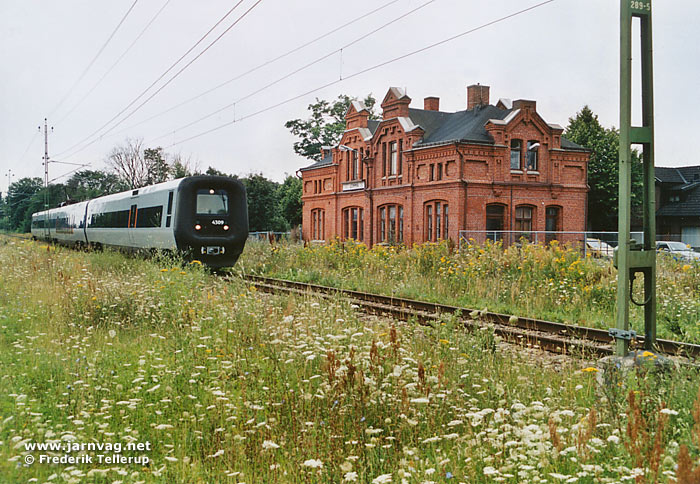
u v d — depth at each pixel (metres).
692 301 11.32
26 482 4.23
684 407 4.99
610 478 3.76
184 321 9.11
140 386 6.34
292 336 7.69
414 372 5.86
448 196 31.80
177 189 19.75
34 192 93.12
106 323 9.60
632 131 6.06
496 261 15.77
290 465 4.60
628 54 5.93
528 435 4.28
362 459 4.54
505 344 7.97
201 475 4.61
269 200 54.72
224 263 20.25
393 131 36.53
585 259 15.77
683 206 46.69
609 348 8.31
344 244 23.27
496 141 32.12
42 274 15.12
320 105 67.75
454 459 4.44
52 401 6.01
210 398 6.11
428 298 14.29
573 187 34.34
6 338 8.88
